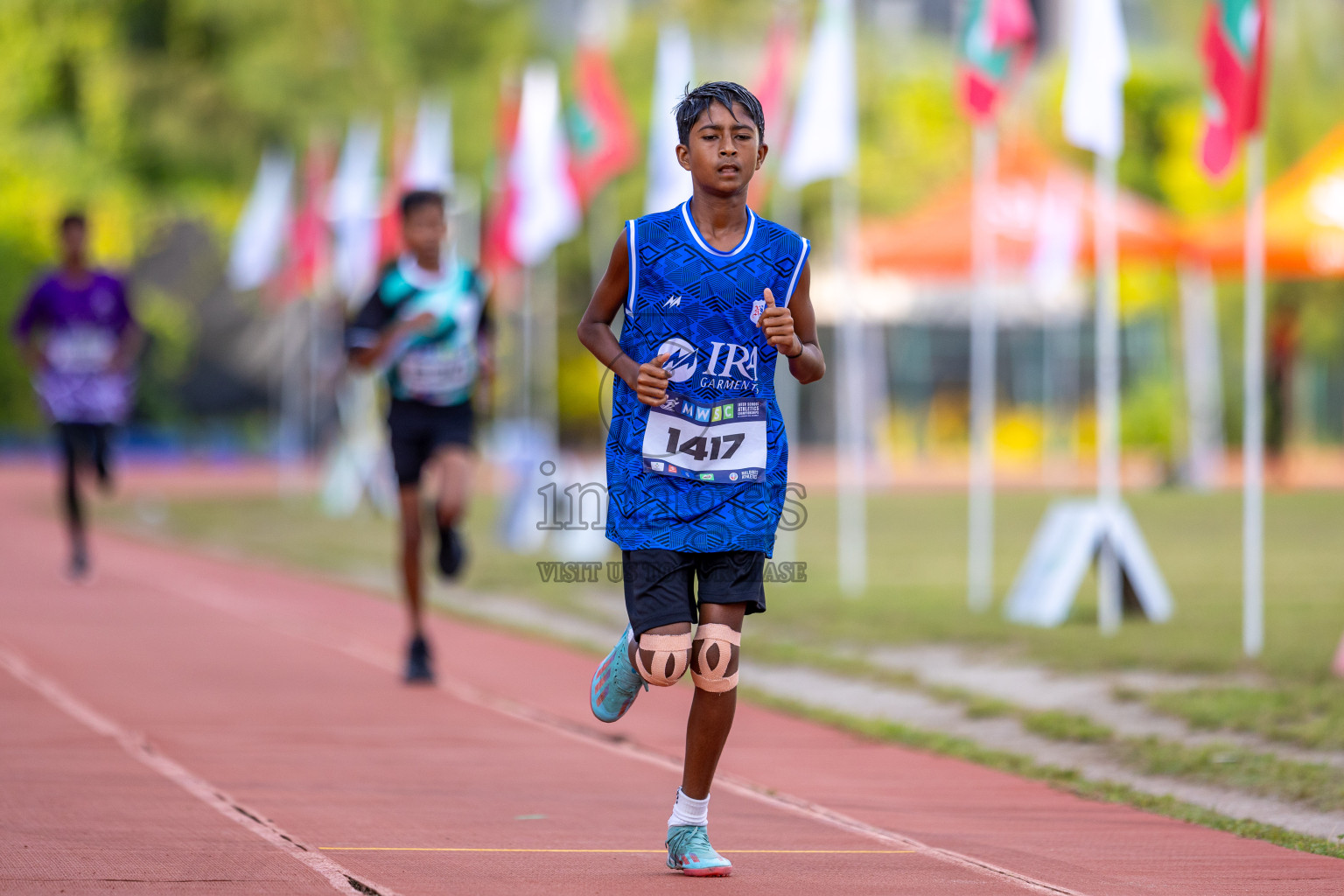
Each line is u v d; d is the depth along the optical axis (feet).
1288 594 122.31
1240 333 303.27
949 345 395.96
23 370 364.79
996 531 190.60
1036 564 110.73
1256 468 91.81
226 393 395.55
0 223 359.87
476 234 295.07
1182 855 49.83
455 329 85.46
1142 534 176.65
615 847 49.32
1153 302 309.22
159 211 396.16
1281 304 299.17
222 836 48.93
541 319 337.11
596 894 43.09
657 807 55.93
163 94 395.34
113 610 111.24
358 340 84.99
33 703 73.72
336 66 368.89
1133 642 95.96
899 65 386.93
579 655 95.66
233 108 388.57
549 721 73.72
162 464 361.51
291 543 168.35
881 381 385.91
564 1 397.19
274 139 383.86
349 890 42.78
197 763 61.21
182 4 400.67
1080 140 108.58
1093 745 68.59
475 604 122.21
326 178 244.83
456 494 84.94
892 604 118.32
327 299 284.82
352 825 51.26
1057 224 172.65
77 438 129.39
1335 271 148.46
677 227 46.47
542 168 180.55
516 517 172.24
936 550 165.99
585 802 56.44
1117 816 55.88
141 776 58.29
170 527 188.65
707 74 375.25
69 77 404.98
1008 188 180.45
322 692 80.28
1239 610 112.47
